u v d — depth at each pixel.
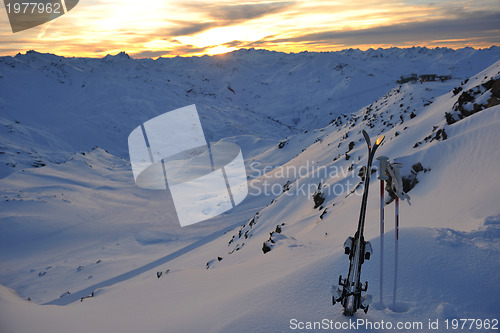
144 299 8.14
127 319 6.31
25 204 102.12
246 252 20.45
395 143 29.61
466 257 4.81
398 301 4.33
